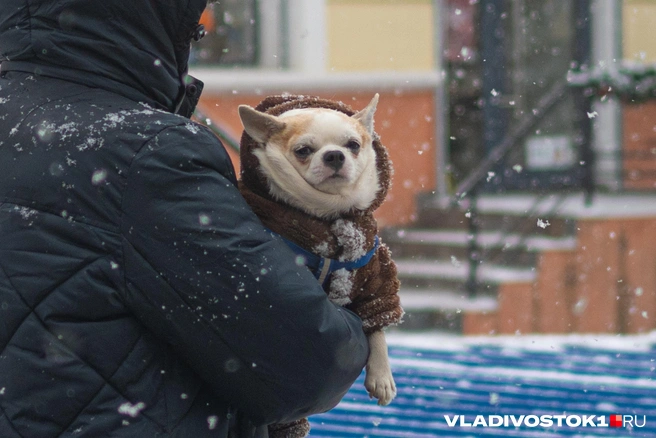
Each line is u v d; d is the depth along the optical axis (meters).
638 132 9.80
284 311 1.71
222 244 1.69
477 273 8.28
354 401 4.54
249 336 1.70
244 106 2.38
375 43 10.07
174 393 1.73
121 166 1.68
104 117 1.73
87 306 1.65
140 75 1.86
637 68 8.51
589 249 8.12
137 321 1.70
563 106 9.93
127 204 1.67
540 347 6.32
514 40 10.64
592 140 8.60
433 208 9.86
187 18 1.90
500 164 10.54
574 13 10.02
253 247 1.72
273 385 1.75
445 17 11.02
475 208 8.45
